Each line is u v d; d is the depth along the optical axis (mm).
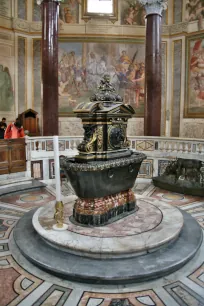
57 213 4676
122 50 15078
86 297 3436
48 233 4500
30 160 9188
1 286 3643
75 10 14781
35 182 8703
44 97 10633
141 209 5652
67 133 15266
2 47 13914
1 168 8477
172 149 9453
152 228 4699
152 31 10891
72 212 5441
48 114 10617
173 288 3609
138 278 3674
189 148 9086
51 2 10398
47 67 10508
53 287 3629
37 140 9375
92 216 4777
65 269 3773
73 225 4816
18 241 4684
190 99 14578
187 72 14570
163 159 9492
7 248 4660
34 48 14820
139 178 9750
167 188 8430
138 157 5230
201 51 14031
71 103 15203
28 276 3873
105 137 4820
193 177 8211
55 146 4570
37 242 4590
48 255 4164
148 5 10828
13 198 7523
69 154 9742
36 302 3336
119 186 5102
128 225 4824
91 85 15172
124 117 5109
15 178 8781
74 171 4504
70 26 14820
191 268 4062
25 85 14789
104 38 14945
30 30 14688
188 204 7102
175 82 15055
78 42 14906
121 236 4387
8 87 14234
